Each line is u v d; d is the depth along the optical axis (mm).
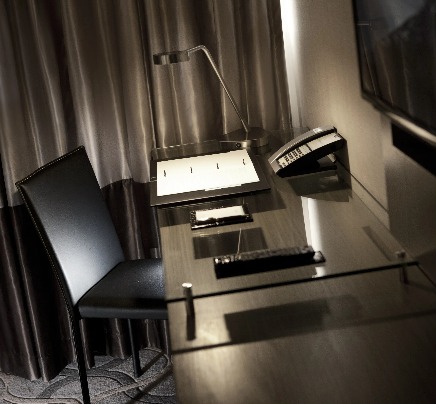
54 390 3045
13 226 3025
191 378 1498
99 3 2924
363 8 1871
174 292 1767
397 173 1876
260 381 1472
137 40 2953
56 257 2510
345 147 2420
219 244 1980
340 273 1727
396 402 1370
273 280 1731
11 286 3082
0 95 2914
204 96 3055
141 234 3195
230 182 2395
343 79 2309
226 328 1640
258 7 2986
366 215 2041
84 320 3119
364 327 1586
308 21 2689
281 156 2473
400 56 1621
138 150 3084
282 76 3092
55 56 2947
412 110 1573
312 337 1581
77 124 3037
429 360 1458
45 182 2549
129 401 2891
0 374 3213
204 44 3018
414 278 1724
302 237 1952
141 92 3014
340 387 1427
